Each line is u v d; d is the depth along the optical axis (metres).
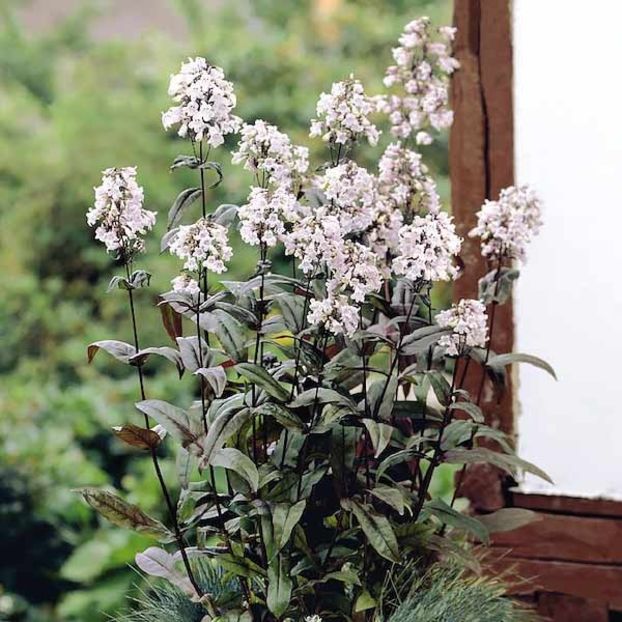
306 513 2.23
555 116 2.55
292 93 6.06
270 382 2.06
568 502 2.56
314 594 2.19
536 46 2.55
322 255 2.05
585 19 2.53
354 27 6.43
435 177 5.62
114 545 3.94
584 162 2.55
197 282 2.10
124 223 2.05
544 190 2.57
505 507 2.58
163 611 2.24
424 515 2.22
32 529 4.21
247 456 2.16
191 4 6.96
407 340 2.12
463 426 2.22
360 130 2.15
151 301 5.56
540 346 2.58
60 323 5.67
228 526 2.18
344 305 2.04
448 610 2.17
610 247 2.55
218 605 2.14
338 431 2.16
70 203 5.90
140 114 6.07
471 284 2.57
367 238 2.20
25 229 5.89
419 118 2.34
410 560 2.26
